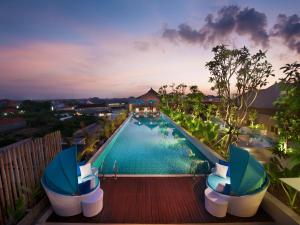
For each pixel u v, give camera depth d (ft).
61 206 15.03
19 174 15.37
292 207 15.14
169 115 80.33
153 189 19.77
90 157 26.35
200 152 35.22
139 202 17.49
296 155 16.88
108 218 15.29
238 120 32.99
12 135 99.25
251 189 15.10
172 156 33.91
